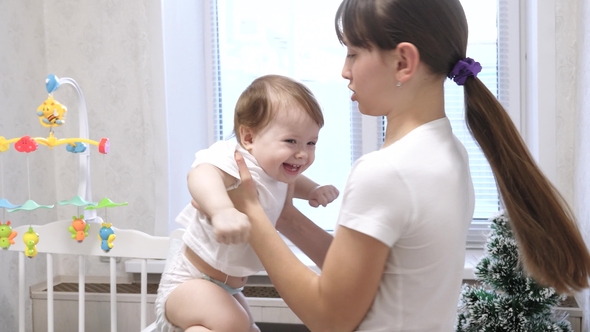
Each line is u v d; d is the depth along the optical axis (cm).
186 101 256
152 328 168
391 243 93
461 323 174
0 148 184
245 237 100
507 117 100
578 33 211
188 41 257
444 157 97
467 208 102
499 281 173
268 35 260
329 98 258
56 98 255
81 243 196
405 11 95
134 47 248
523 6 239
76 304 240
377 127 254
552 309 196
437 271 97
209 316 122
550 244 97
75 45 253
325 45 256
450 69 100
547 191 98
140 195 253
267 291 235
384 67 98
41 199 248
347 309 97
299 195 142
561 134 220
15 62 234
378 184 93
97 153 255
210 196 107
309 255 134
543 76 219
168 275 134
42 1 254
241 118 128
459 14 99
